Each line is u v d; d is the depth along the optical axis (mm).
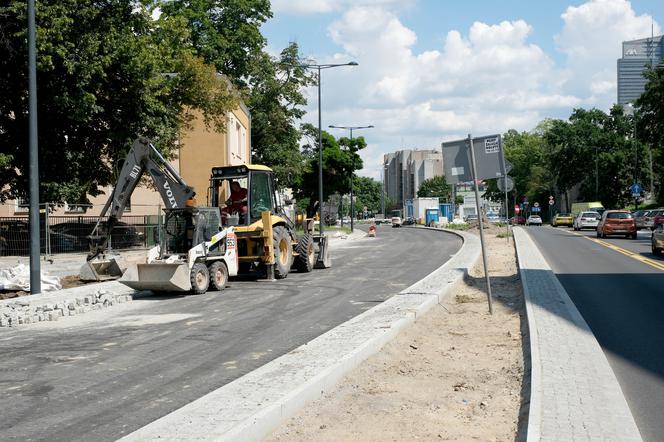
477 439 5238
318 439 5246
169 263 14938
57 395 6762
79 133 28734
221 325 10984
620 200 84375
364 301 13547
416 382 7070
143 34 27203
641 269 19406
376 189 190250
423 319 10781
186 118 33312
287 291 15719
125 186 17250
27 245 22906
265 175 19578
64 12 23031
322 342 8375
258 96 51344
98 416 6012
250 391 6090
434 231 62438
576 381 6480
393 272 20141
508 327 10273
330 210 103125
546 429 5074
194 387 6992
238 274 20312
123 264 18312
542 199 105062
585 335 8820
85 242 23688
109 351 9008
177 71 30766
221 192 19781
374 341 8219
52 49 22641
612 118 85375
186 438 4809
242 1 47375
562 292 13180
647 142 55875
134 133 28078
